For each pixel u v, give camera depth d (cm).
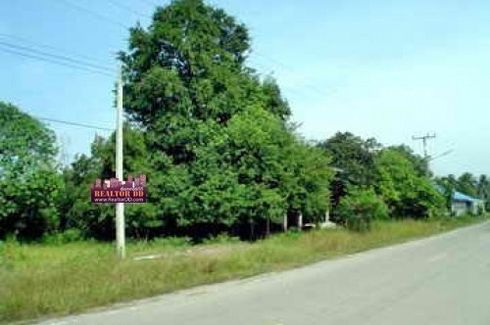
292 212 5347
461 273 2269
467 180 18175
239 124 4772
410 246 4019
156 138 5141
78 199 5253
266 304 1537
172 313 1419
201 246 4150
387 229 5212
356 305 1507
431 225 6706
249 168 4706
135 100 5212
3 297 1527
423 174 8675
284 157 4797
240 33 5762
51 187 5431
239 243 4403
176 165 5106
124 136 4984
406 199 7769
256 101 5425
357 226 4969
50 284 1703
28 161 5409
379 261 2844
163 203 4906
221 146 4819
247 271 2378
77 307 1511
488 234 5569
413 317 1343
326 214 5825
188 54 5175
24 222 5459
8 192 5294
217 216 4759
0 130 5381
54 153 5616
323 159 5088
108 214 4878
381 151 7819
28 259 3052
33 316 1414
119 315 1407
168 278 2012
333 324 1252
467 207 14188
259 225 5281
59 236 5366
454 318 1337
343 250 3525
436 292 1748
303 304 1528
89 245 4681
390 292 1750
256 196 4678
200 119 5222
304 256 3009
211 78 5241
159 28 5206
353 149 6962
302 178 4903
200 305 1539
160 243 4525
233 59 5550
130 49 5375
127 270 1986
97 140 5144
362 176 6719
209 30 5347
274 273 2356
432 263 2688
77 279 1783
